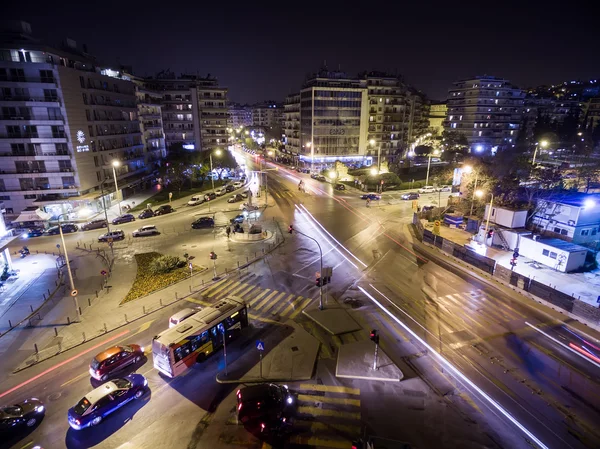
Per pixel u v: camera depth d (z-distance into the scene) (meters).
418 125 133.38
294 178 93.12
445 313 27.16
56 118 50.88
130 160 69.31
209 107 106.31
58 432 17.19
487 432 16.62
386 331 24.83
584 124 137.50
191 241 44.44
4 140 49.84
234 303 24.62
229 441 16.47
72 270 35.91
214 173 82.00
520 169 59.97
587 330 24.70
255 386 18.48
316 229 49.41
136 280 33.34
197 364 21.72
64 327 25.91
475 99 117.00
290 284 32.44
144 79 95.81
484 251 38.50
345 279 33.53
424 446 15.90
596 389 19.31
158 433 17.00
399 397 18.81
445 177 71.25
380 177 78.25
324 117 97.06
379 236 46.44
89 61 61.12
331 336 24.44
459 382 19.86
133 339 24.44
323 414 17.78
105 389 18.28
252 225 47.97
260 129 181.12
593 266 34.94
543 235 40.94
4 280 33.62
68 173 53.16
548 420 17.31
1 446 16.47
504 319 26.28
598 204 38.66
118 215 56.34
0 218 35.28
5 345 23.91
